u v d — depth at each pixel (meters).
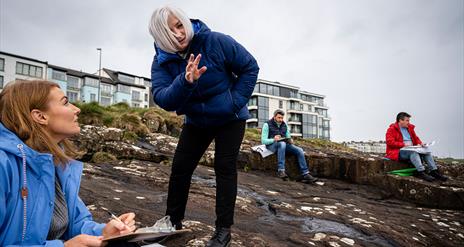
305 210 4.12
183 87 1.90
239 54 2.23
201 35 2.14
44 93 1.32
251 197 4.54
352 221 3.80
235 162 2.32
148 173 5.10
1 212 1.13
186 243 2.35
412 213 4.96
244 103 2.27
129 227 1.41
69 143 1.54
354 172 6.88
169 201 2.44
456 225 4.60
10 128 1.28
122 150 6.30
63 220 1.41
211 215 3.34
